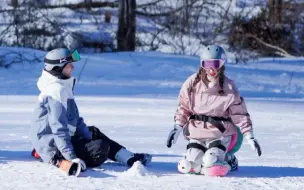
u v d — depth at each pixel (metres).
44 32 53.06
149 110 25.91
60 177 12.82
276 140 19.22
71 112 13.88
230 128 13.68
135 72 45.06
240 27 60.03
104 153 13.64
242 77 45.62
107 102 28.72
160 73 45.16
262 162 15.30
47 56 13.71
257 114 25.98
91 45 55.97
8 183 12.26
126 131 20.14
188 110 13.88
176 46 58.56
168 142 13.75
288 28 60.81
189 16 59.53
